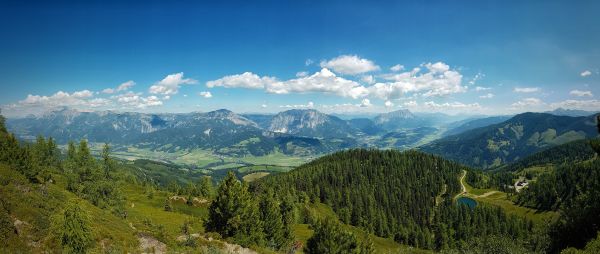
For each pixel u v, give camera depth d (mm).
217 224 61250
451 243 165750
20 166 55406
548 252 50250
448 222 195750
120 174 78438
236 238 57500
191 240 48062
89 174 69312
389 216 195125
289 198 133000
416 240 163875
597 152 36844
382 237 170750
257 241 61062
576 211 44688
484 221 184000
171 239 47375
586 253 32031
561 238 46906
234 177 62531
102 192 68562
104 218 47344
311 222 133500
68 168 72875
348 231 52281
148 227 55969
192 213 120125
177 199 138500
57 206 41875
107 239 38969
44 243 33125
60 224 34375
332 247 49156
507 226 173625
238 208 59906
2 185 39344
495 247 73500
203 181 157625
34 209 37438
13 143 64875
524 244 73750
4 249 29844
